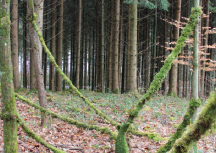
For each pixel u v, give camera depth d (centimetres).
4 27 193
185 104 974
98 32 1814
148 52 1853
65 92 1146
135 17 1092
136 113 192
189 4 1394
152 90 181
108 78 1633
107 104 861
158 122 686
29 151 399
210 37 1698
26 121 565
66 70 2258
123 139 198
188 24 172
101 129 251
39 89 541
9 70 199
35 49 530
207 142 527
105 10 1683
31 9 300
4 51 195
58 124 584
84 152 425
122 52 1869
